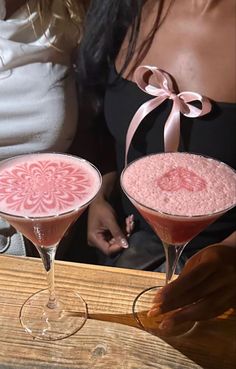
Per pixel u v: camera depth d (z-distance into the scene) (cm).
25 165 62
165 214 55
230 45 88
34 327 64
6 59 103
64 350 61
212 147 91
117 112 98
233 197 57
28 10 103
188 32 90
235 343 63
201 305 64
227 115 88
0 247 103
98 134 115
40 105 105
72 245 115
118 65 99
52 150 109
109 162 112
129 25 97
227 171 62
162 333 64
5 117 105
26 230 58
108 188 107
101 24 98
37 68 105
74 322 64
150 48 94
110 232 101
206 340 63
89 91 108
